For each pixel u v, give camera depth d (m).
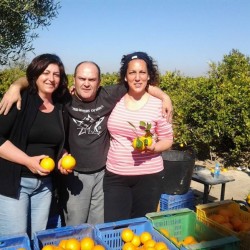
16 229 1.51
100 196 1.91
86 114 1.79
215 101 4.21
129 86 1.80
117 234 1.50
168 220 1.63
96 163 1.84
